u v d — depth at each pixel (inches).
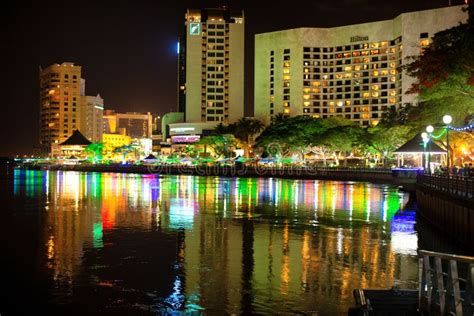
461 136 2645.2
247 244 1259.8
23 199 2593.5
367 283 893.2
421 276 581.9
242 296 822.5
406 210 2034.9
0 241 1304.1
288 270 987.9
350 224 1624.0
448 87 1774.1
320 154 6195.9
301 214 1900.8
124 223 1652.3
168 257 1106.1
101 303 791.7
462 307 502.6
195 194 2923.2
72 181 4675.2
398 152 2933.1
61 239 1336.1
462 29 1691.7
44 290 857.5
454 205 1256.8
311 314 741.9
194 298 816.3
